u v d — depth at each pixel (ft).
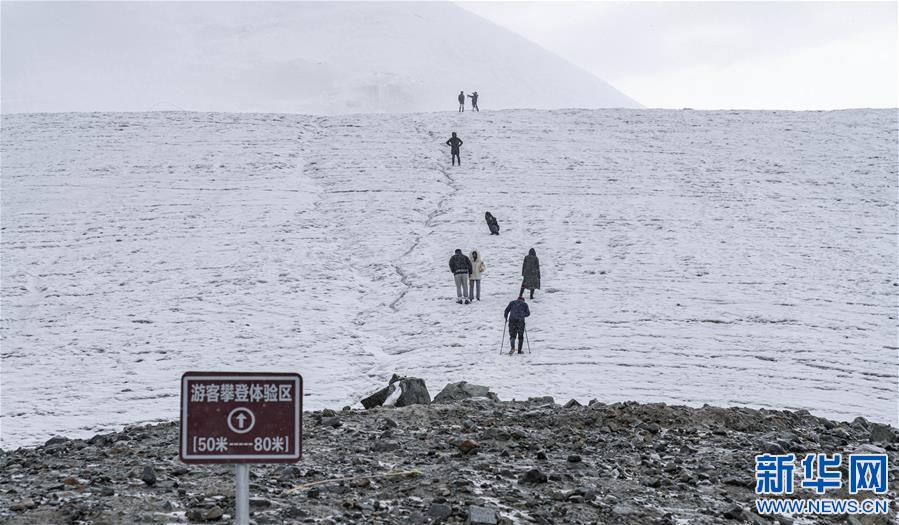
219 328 129.80
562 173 231.91
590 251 169.17
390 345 124.16
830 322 129.59
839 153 257.75
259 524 39.34
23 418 93.50
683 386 100.78
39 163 239.50
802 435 66.85
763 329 125.80
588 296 143.02
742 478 52.60
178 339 124.88
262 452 28.43
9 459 58.59
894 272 157.99
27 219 193.16
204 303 142.10
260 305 141.28
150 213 196.65
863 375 107.14
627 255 166.09
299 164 241.96
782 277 153.38
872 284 150.71
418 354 118.21
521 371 107.14
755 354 114.52
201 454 28.04
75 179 224.12
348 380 106.83
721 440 63.21
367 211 198.49
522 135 276.00
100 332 128.77
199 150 253.03
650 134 279.90
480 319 132.77
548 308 137.49
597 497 46.19
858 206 206.90
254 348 120.98
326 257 168.45
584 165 240.32
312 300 144.77
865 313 134.92
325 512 41.81
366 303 145.18
